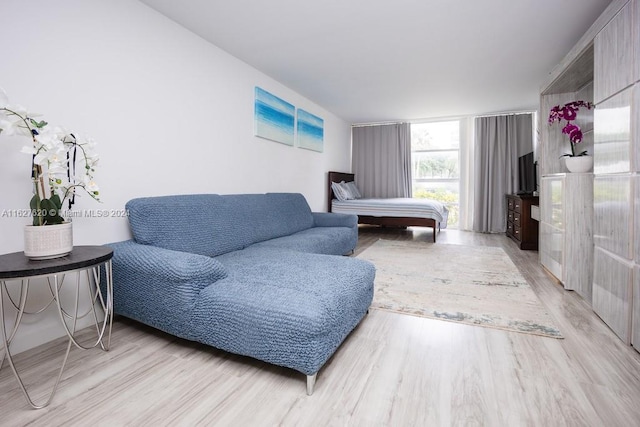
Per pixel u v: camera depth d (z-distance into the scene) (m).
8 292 1.59
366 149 6.70
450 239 5.07
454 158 6.36
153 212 2.03
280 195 3.53
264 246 2.67
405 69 3.49
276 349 1.37
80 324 1.91
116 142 2.07
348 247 3.64
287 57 3.17
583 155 2.93
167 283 1.60
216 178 2.93
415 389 1.34
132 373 1.46
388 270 3.19
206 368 1.51
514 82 3.94
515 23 2.51
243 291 1.52
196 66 2.68
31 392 1.32
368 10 2.32
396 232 5.88
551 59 3.22
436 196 6.52
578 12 2.35
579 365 1.51
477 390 1.33
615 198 1.84
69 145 1.67
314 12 2.35
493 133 5.74
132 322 2.02
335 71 3.56
